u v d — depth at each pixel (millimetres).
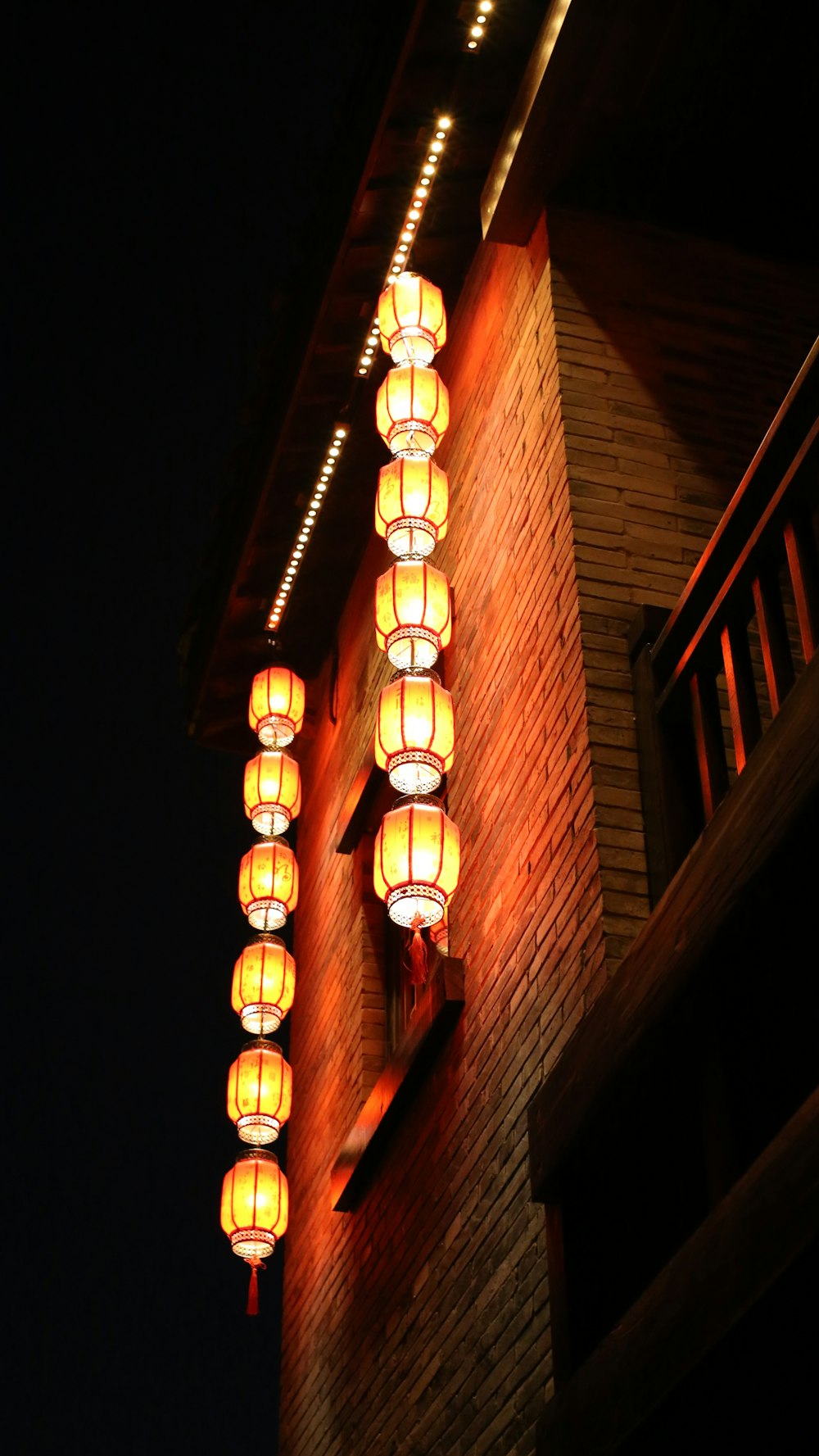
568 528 7355
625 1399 4891
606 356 8008
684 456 7770
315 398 10273
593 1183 5934
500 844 7570
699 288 8500
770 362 8352
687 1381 4594
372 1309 8289
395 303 9133
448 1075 7738
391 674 10125
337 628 11820
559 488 7574
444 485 8602
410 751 7773
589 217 8531
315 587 11594
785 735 4816
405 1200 8086
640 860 6395
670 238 8641
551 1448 5285
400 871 7469
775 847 4723
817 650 4797
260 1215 9273
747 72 8266
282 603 11656
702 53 8117
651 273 8445
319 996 10930
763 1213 4328
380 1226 8445
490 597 8297
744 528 5953
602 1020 5676
